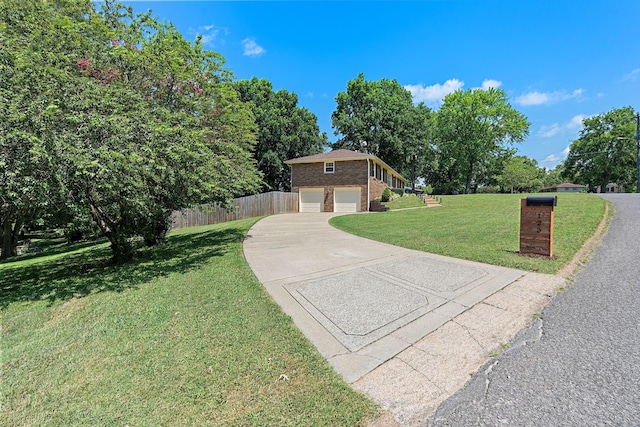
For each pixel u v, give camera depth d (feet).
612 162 110.83
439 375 7.20
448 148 117.60
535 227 17.16
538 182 134.92
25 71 15.62
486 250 19.17
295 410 6.21
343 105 110.73
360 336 9.21
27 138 13.24
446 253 19.25
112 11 30.96
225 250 24.29
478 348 8.32
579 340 8.32
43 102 14.76
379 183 74.08
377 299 12.11
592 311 9.98
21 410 6.68
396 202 65.21
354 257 19.62
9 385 7.63
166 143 18.47
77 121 14.96
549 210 16.65
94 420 6.23
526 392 6.41
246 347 8.79
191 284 15.33
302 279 15.14
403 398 6.46
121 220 23.89
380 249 21.93
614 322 9.14
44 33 21.09
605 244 18.02
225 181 27.12
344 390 6.76
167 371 7.82
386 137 99.14
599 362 7.27
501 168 123.13
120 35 26.09
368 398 6.49
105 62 22.79
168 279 16.67
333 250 22.25
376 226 34.71
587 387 6.43
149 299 13.53
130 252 24.48
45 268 25.17
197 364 8.05
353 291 13.12
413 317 10.36
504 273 14.62
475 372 7.26
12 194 13.84
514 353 7.96
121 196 19.20
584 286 12.21
